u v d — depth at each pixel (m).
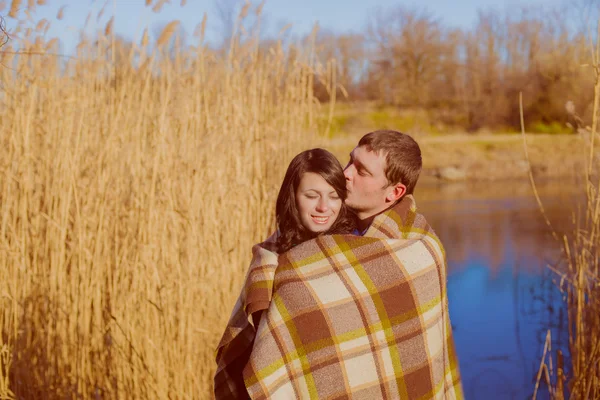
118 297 3.42
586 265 3.46
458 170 22.31
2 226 3.31
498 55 40.41
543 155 22.69
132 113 3.70
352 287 1.76
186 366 3.39
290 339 1.76
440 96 40.34
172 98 3.77
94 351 3.38
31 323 3.38
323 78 4.97
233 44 4.28
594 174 3.38
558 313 5.93
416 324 1.77
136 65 3.76
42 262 3.47
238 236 3.98
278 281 1.81
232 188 4.00
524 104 34.22
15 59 3.43
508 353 5.05
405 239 1.83
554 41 33.09
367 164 1.88
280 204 1.89
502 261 8.16
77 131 3.56
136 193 3.54
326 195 1.83
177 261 3.48
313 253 1.80
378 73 40.22
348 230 1.91
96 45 3.72
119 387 3.31
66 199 3.45
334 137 7.18
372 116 34.88
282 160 4.65
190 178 3.65
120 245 3.56
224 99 4.18
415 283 1.79
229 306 3.74
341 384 1.73
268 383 1.74
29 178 3.43
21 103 3.48
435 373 1.79
